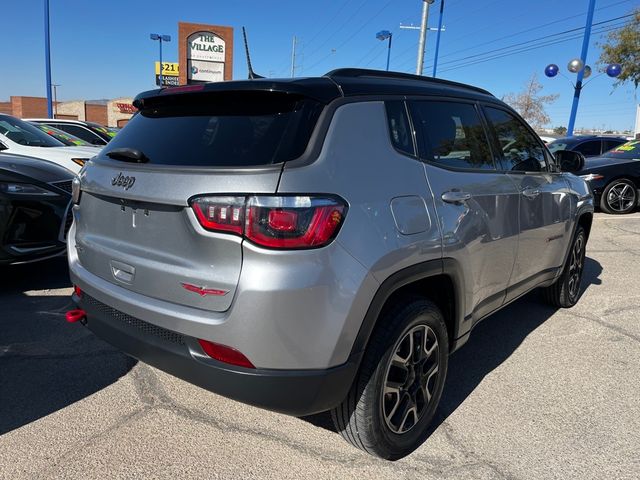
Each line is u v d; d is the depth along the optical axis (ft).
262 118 7.47
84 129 39.68
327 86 7.70
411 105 8.96
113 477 7.81
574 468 8.37
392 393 8.06
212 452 8.48
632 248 25.17
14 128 24.76
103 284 8.39
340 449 8.68
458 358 12.41
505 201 10.58
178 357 7.23
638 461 8.57
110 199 8.31
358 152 7.52
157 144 8.13
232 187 6.64
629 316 15.48
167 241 7.36
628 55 73.82
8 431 8.86
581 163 13.62
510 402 10.38
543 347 13.12
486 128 10.95
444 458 8.54
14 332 12.86
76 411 9.53
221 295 6.73
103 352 11.93
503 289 11.19
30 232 14.99
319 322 6.68
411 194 8.07
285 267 6.48
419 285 8.80
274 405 6.85
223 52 95.40
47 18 64.80
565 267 15.19
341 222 6.83
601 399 10.55
